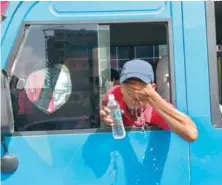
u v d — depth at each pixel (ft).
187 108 8.17
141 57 8.45
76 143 7.95
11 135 7.79
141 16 8.23
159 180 8.07
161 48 8.48
